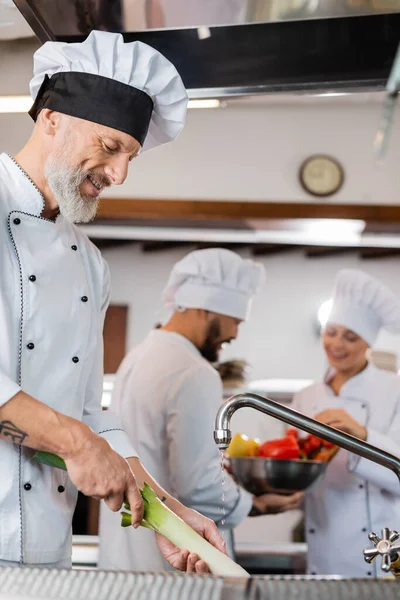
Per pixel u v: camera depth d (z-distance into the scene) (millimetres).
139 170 3877
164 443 2492
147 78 1449
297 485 2535
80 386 1483
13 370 1331
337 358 3230
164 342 2670
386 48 1764
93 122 1420
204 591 828
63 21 1715
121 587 850
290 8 1645
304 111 3932
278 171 3885
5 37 1797
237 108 3926
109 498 1239
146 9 1659
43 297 1387
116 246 4039
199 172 3881
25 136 3506
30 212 1429
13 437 1211
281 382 3836
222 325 2787
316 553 3029
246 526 3559
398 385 3209
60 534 1365
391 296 3158
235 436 2682
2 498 1283
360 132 3910
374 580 819
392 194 3852
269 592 818
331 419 3049
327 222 3824
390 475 2891
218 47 1791
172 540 1316
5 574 903
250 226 3908
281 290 4016
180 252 4035
